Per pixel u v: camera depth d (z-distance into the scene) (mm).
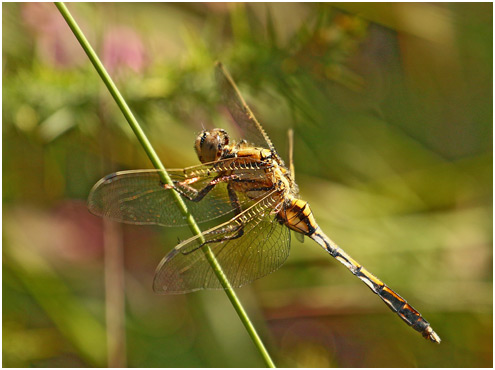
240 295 891
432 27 894
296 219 852
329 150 893
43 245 885
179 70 865
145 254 891
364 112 895
